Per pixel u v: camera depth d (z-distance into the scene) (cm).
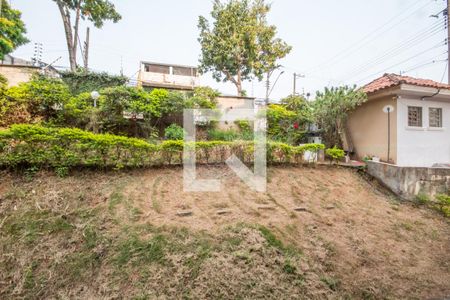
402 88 658
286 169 629
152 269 257
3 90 555
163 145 509
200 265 268
